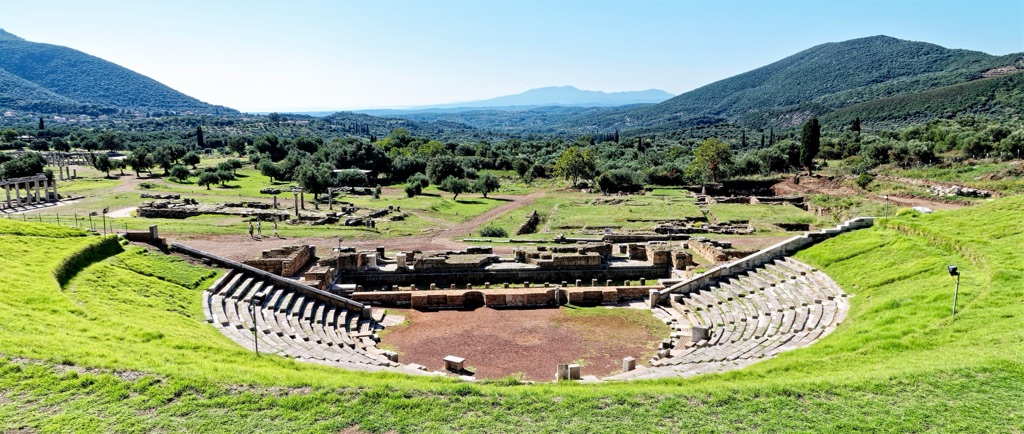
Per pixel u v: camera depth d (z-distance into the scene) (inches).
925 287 1181.1
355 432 671.1
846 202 3457.2
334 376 867.4
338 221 2930.6
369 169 5767.7
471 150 7613.2
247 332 1159.6
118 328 984.9
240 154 7869.1
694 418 694.5
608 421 694.5
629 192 4859.7
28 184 3358.8
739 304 1428.4
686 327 1371.8
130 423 662.5
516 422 694.5
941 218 1600.6
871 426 650.8
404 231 2758.4
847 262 1472.7
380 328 1409.9
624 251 2094.0
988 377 733.9
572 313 1528.1
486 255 1929.1
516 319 1478.8
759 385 770.2
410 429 678.5
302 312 1407.5
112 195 3887.8
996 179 3430.1
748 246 2110.0
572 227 2982.3
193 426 665.6
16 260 1241.4
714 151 5113.2
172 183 4926.2
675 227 2687.0
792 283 1457.9
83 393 719.1
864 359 881.5
